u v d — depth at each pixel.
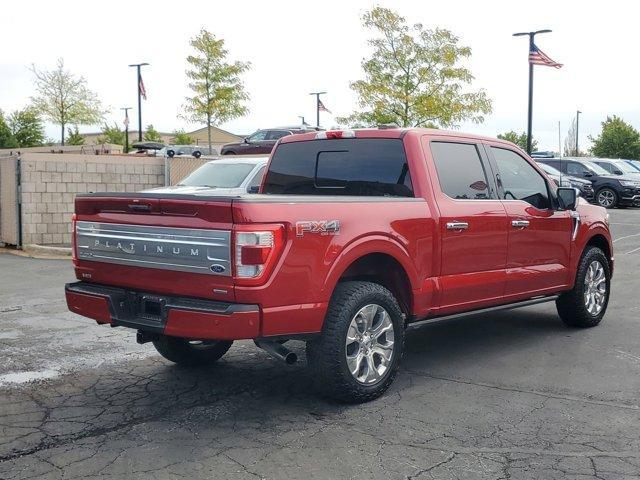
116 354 6.72
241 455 4.33
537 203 7.14
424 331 7.81
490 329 7.89
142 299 5.07
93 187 15.79
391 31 26.17
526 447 4.47
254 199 4.59
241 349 6.93
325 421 4.92
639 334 7.63
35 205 15.07
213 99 30.77
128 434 4.67
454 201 6.06
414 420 4.94
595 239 8.05
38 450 4.40
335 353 4.98
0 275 11.56
